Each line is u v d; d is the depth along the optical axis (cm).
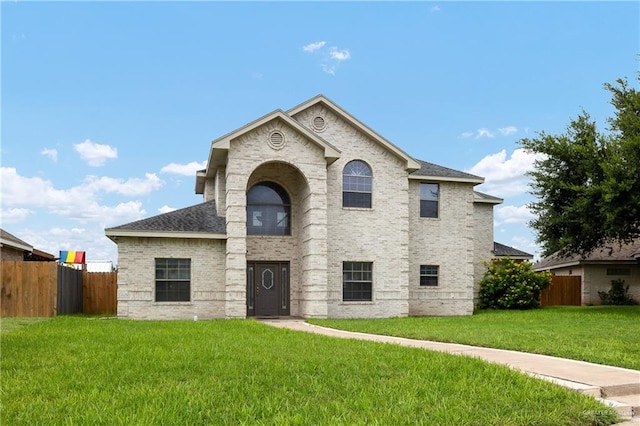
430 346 1247
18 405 679
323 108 2475
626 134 2270
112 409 654
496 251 3238
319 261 2291
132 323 1805
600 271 3459
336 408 677
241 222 2234
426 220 2678
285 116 2258
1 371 885
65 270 2303
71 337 1336
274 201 2472
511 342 1285
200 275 2288
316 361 956
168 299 2256
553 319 2088
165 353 1046
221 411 663
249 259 2412
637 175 2164
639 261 3400
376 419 631
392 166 2528
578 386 823
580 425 680
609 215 2144
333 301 2395
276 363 934
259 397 731
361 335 1530
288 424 610
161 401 688
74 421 616
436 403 709
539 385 799
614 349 1200
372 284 2462
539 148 2478
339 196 2445
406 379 827
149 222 2266
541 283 2862
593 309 2714
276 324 1992
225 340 1266
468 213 2742
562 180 2444
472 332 1527
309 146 2316
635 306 2977
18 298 2102
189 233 2242
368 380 830
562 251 2588
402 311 2475
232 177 2230
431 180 2683
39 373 868
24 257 3167
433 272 2677
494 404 711
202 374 861
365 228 2466
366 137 2506
